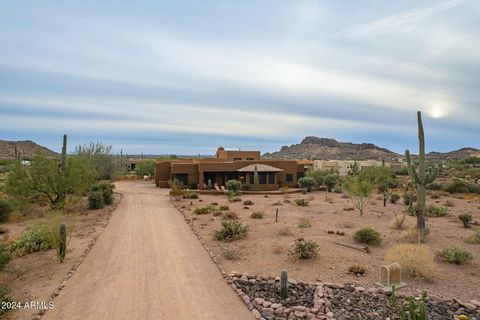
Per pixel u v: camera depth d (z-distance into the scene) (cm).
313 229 1845
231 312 859
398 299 956
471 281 1095
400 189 4441
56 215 1537
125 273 1129
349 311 882
